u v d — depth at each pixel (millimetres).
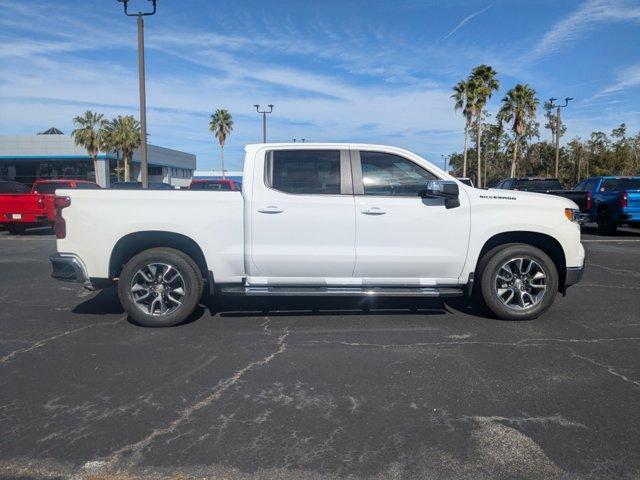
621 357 4832
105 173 51875
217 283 5855
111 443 3289
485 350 5027
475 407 3791
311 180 5812
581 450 3191
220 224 5715
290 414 3686
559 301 7078
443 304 6855
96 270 5691
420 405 3824
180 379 4332
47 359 4816
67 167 54969
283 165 5824
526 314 5992
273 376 4387
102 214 5645
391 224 5750
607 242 14430
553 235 5895
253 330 5715
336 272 5832
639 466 3020
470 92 44719
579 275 6016
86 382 4270
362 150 5867
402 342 5277
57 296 7543
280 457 3125
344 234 5750
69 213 5637
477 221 5824
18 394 4039
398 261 5801
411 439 3332
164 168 64812
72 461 3086
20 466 3037
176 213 5691
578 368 4551
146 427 3498
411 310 6551
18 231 17250
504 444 3266
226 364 4672
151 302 5828
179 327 5832
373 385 4191
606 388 4121
